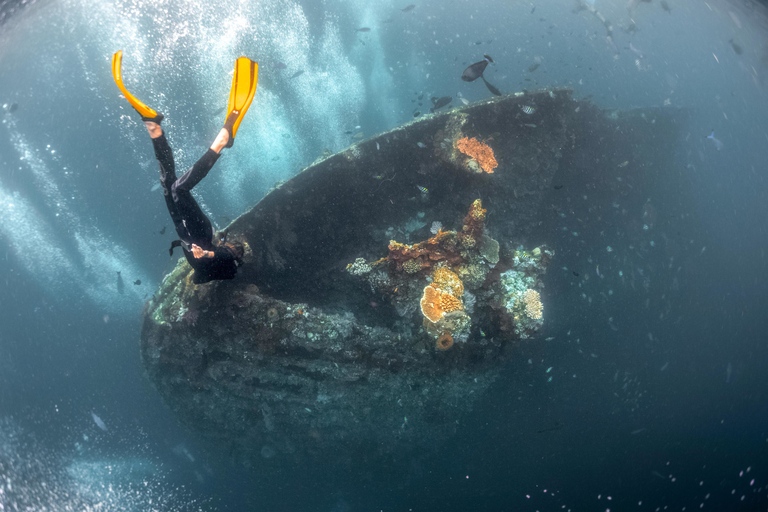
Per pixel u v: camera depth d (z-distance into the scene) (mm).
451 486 6492
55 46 12711
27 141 13383
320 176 5402
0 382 9227
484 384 5344
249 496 6887
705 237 10688
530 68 7996
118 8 12195
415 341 4938
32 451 7762
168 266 8336
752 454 6957
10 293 11109
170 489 7102
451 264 4941
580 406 7027
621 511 6082
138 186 13250
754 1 11352
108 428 8391
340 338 4938
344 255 5547
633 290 8266
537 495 6367
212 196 11922
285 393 5258
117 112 13609
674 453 6805
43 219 12461
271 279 5402
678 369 8070
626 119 8047
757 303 9711
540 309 4852
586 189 7332
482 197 5809
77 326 10453
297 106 13648
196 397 5559
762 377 8320
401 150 5504
